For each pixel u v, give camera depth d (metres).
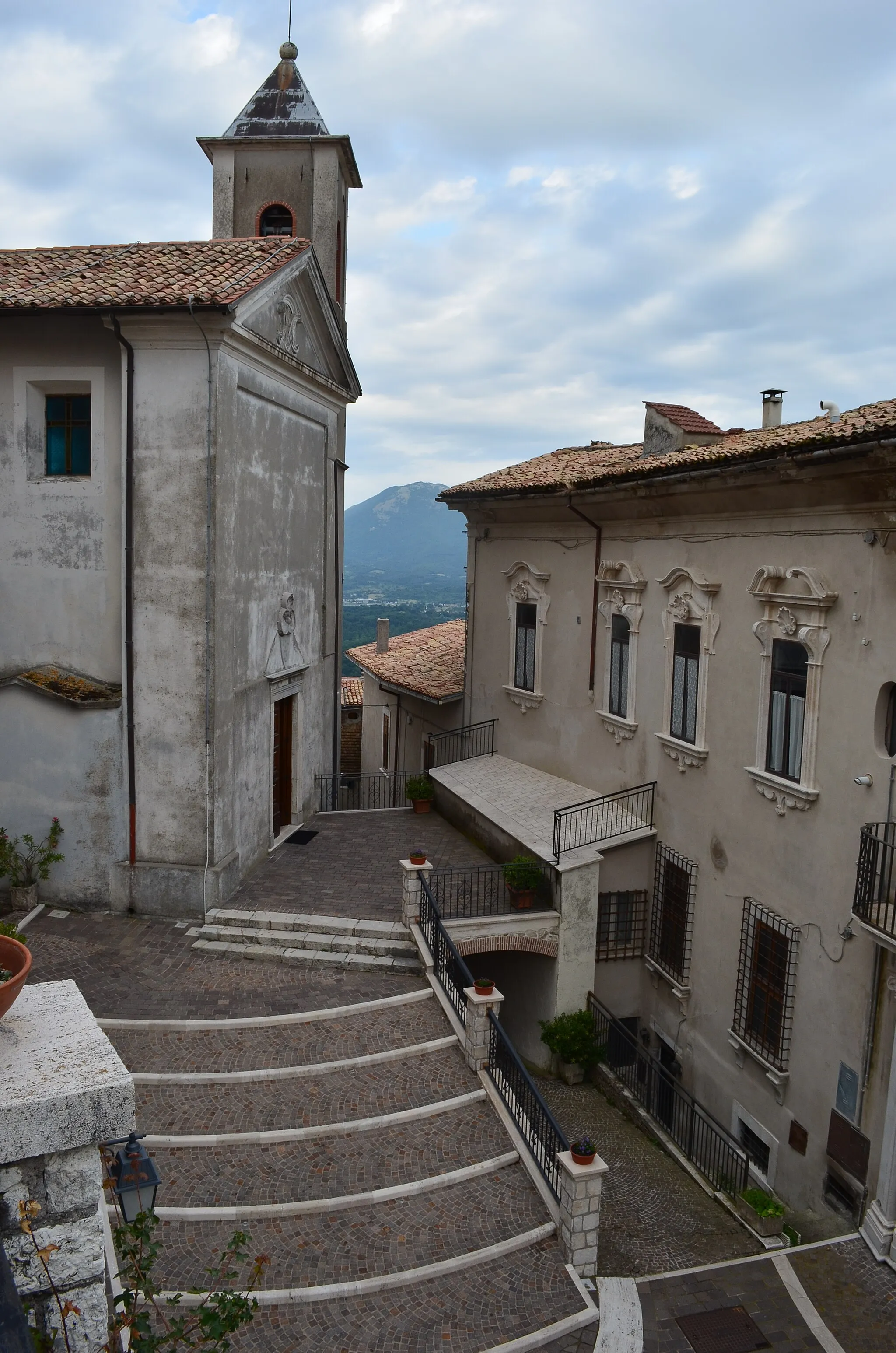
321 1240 9.05
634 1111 13.96
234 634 15.70
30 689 15.03
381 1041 12.14
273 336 16.75
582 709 18.27
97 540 15.29
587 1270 9.11
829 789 11.70
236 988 13.16
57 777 15.20
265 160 22.20
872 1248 10.25
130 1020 12.15
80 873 15.27
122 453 14.77
